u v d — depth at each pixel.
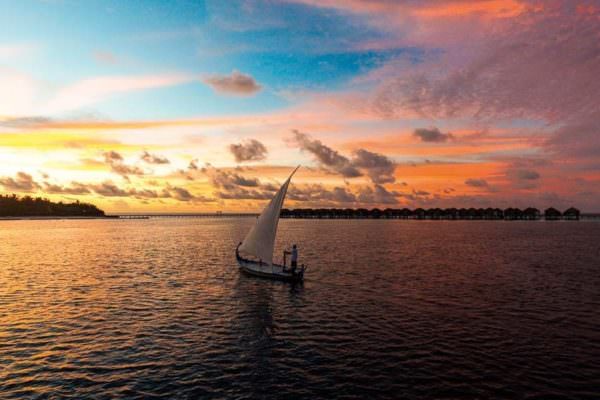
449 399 15.61
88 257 59.12
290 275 38.28
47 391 16.12
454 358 19.59
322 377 17.52
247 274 42.78
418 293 33.81
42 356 19.73
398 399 15.60
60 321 25.58
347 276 42.06
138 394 15.92
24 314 27.12
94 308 28.86
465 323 25.25
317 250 68.94
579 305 29.73
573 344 21.50
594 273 44.56
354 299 31.69
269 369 18.34
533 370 18.20
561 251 68.94
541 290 35.09
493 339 22.30
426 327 24.50
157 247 75.62
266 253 41.09
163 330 23.94
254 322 25.61
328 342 21.89
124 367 18.52
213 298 32.09
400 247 75.25
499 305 29.75
